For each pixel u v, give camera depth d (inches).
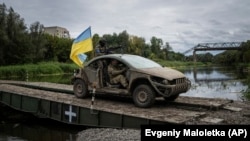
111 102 442.0
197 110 402.3
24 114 529.7
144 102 386.9
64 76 1807.3
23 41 2401.6
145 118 339.6
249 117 356.5
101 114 383.6
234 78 1405.0
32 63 2479.1
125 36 3772.1
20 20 2534.5
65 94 524.7
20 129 450.3
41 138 393.7
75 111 415.2
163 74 380.8
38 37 2706.7
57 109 442.0
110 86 422.9
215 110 398.6
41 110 472.7
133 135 322.7
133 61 417.4
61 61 3139.8
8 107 573.6
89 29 503.8
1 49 2251.5
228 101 448.1
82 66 466.0
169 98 436.8
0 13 2428.6
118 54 446.3
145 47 4288.9
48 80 1315.2
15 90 565.9
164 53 4990.2
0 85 670.5
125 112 360.8
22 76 1859.0
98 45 498.6
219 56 6299.2
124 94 409.7
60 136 396.5
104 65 434.9
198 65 5457.7
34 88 656.4
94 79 447.2
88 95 474.0
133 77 395.9
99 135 341.7
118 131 348.2
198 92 798.5
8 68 1861.5
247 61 3757.4
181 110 386.0
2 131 437.7
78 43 498.3
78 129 430.6
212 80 1284.4
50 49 3014.3
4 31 2299.5
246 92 756.0
